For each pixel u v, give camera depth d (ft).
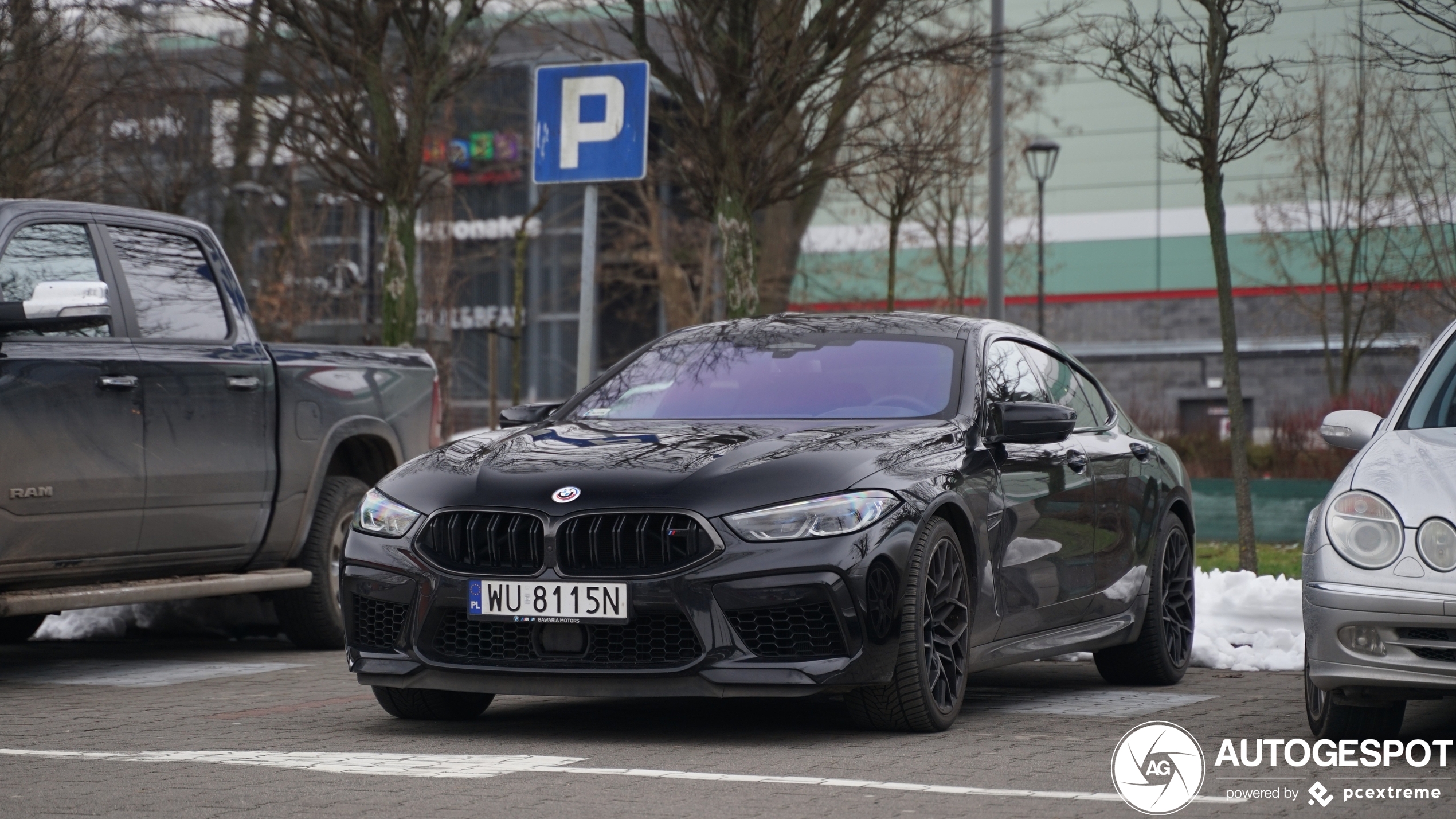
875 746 21.21
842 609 20.71
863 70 51.49
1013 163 130.62
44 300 26.86
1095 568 27.45
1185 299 183.83
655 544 20.94
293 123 53.93
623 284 194.70
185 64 58.95
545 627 21.18
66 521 28.45
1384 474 20.58
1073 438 27.81
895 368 25.36
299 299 94.43
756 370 25.82
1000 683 30.04
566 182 38.24
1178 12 107.34
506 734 22.54
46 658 34.65
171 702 26.73
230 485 32.04
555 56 75.61
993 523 23.91
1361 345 164.04
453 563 21.67
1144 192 185.98
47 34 47.21
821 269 158.51
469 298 201.46
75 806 16.97
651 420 24.58
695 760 19.99
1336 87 104.88
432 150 74.28
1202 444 94.38
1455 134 56.44
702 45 49.98
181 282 32.07
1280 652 33.19
